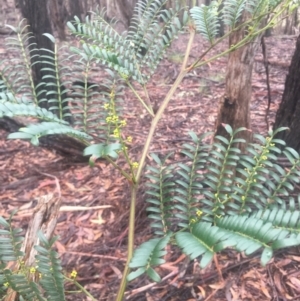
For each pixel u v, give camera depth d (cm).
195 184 124
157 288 194
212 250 78
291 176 121
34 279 142
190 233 87
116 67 116
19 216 283
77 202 290
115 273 214
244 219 86
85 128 122
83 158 341
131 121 407
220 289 192
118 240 239
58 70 128
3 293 128
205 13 117
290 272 198
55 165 347
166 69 548
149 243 93
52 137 327
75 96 288
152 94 473
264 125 372
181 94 474
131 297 191
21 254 118
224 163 124
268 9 133
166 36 138
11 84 126
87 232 256
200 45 652
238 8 117
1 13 815
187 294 190
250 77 234
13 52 547
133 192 125
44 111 98
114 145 83
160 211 123
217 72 541
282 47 661
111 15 580
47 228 168
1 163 356
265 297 186
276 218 95
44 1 312
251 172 121
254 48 225
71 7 742
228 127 126
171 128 390
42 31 315
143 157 128
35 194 308
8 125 323
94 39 125
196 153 126
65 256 234
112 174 316
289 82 248
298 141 254
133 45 135
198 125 395
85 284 207
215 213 118
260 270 200
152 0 142
